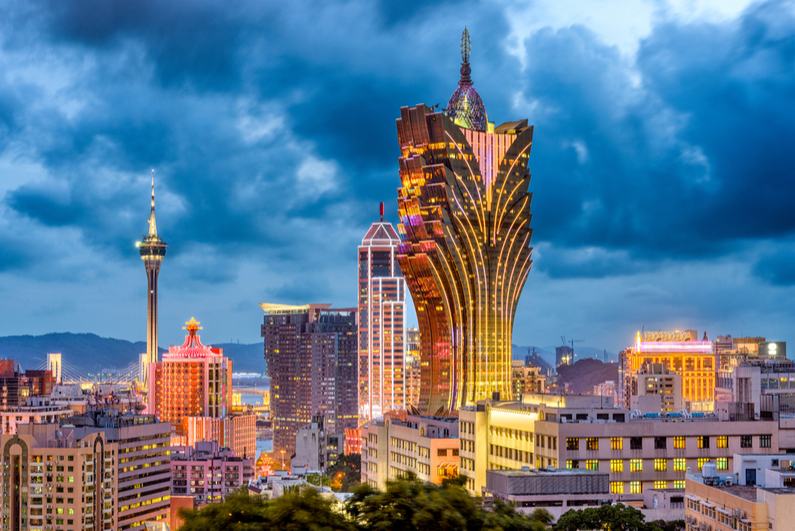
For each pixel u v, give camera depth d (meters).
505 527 101.19
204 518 100.88
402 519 99.44
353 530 97.81
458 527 99.19
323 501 100.38
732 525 190.12
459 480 112.31
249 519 101.00
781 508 180.00
